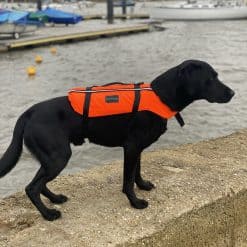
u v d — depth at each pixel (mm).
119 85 4332
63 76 21156
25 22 31578
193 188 4957
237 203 4902
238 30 40281
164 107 4234
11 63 24766
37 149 4105
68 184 5246
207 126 13312
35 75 21391
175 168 5609
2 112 14812
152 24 43625
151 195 4801
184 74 4191
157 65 24094
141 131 4227
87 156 10789
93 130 4223
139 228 4250
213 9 48969
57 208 4633
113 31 36531
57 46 31234
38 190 4250
